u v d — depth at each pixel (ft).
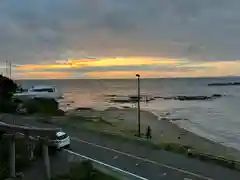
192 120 208.03
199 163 76.64
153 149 88.94
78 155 83.10
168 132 152.97
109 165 75.31
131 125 162.09
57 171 71.41
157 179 66.33
